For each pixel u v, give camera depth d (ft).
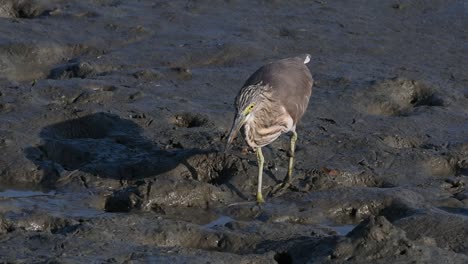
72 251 34.68
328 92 56.24
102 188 43.86
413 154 47.55
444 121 52.70
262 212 41.47
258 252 36.35
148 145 47.96
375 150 47.78
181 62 62.39
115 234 36.94
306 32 68.44
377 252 33.83
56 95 54.19
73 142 47.83
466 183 44.86
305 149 47.55
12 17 70.18
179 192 42.45
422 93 57.57
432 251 34.37
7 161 45.52
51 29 66.08
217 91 56.65
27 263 33.37
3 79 56.80
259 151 42.93
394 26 70.69
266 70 44.86
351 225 41.11
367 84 57.36
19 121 49.90
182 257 34.47
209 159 45.60
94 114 50.85
